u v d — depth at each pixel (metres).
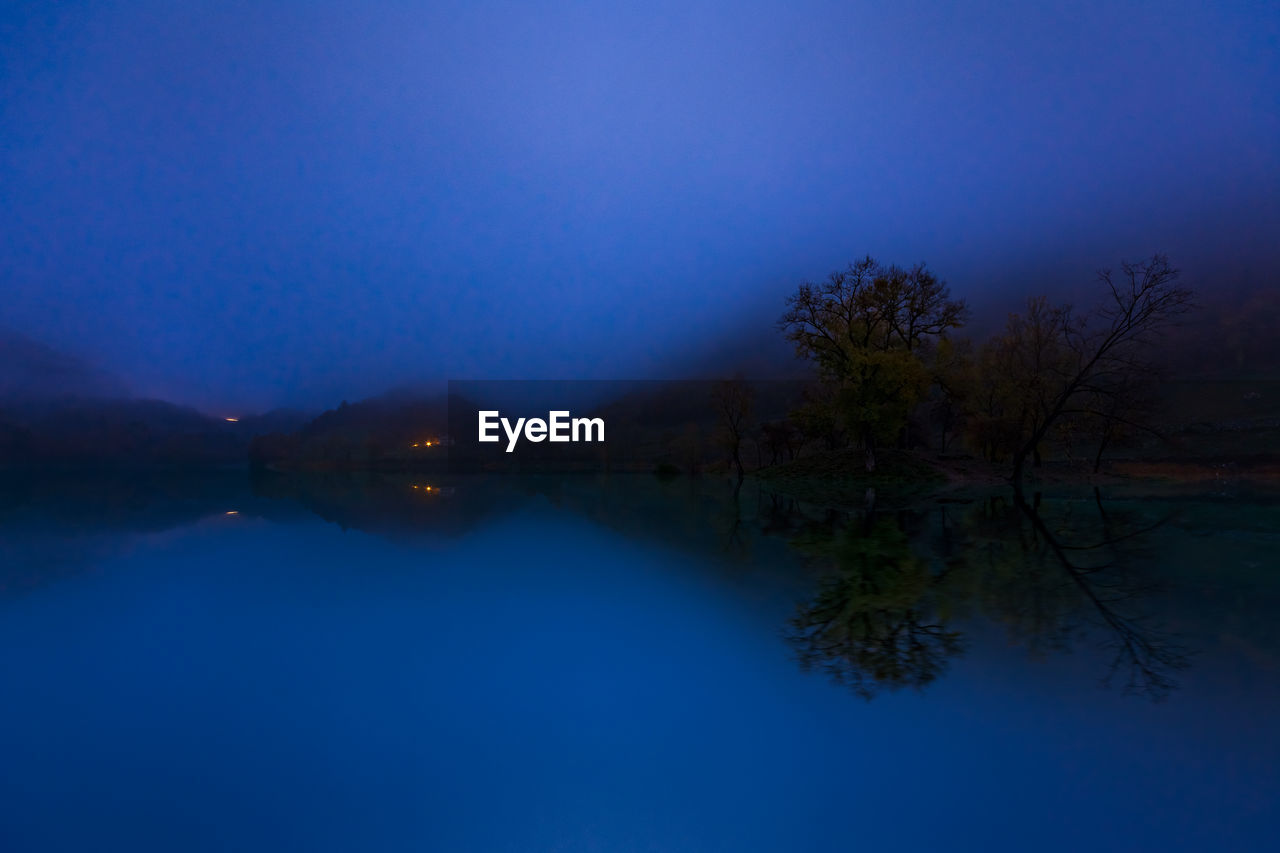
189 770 6.84
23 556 20.34
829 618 12.19
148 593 15.20
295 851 5.28
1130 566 16.48
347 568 18.11
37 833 5.69
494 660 10.20
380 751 7.16
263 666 10.10
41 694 9.02
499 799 6.16
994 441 46.66
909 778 6.33
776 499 37.16
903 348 46.00
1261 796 5.92
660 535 23.97
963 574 15.90
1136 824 5.52
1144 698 8.12
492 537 24.03
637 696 8.53
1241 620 11.61
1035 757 6.64
